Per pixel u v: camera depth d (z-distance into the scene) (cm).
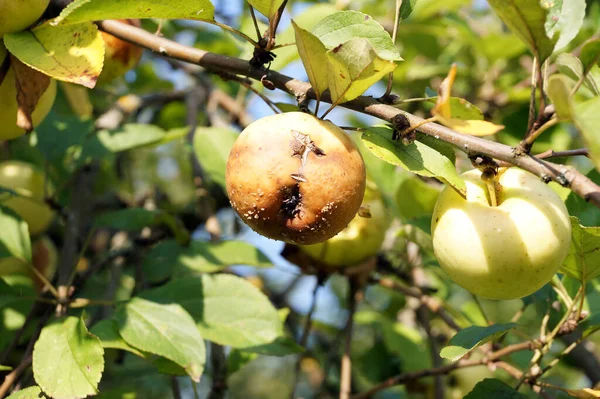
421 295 88
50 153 88
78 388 64
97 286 107
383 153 58
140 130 89
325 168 58
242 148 59
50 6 66
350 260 85
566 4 63
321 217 59
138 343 67
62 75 61
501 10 55
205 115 113
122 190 127
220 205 112
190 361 67
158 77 126
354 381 112
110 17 60
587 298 76
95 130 99
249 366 167
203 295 75
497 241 59
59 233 114
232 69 64
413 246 97
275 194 58
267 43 62
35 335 74
